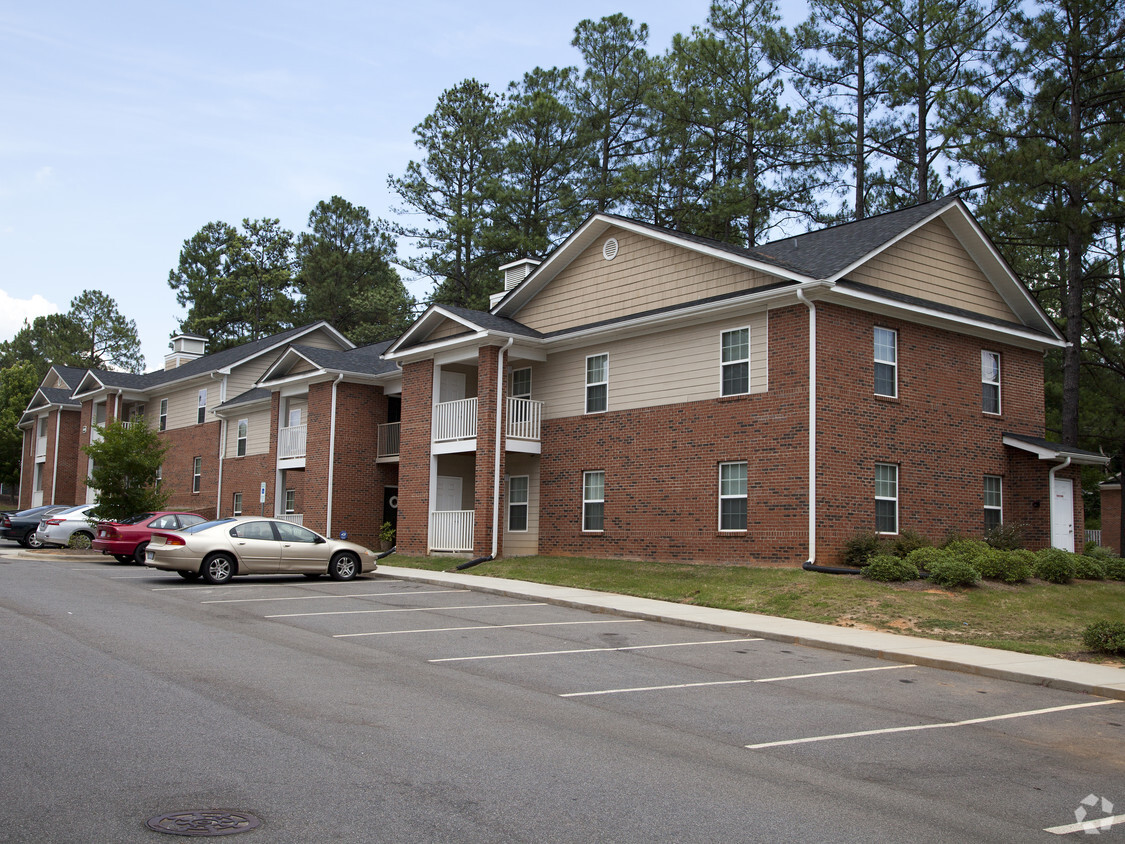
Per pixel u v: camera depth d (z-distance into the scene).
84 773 6.77
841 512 20.12
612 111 46.97
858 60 38.66
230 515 40.94
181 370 47.53
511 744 7.96
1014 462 24.23
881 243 21.31
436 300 52.31
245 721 8.38
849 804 6.74
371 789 6.60
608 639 14.18
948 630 15.26
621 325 23.95
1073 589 18.81
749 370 21.41
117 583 20.31
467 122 52.81
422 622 15.34
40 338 89.75
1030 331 24.92
